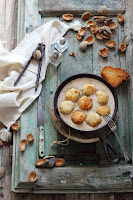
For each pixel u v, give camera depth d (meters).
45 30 1.35
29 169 1.21
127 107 1.30
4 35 1.50
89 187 1.21
